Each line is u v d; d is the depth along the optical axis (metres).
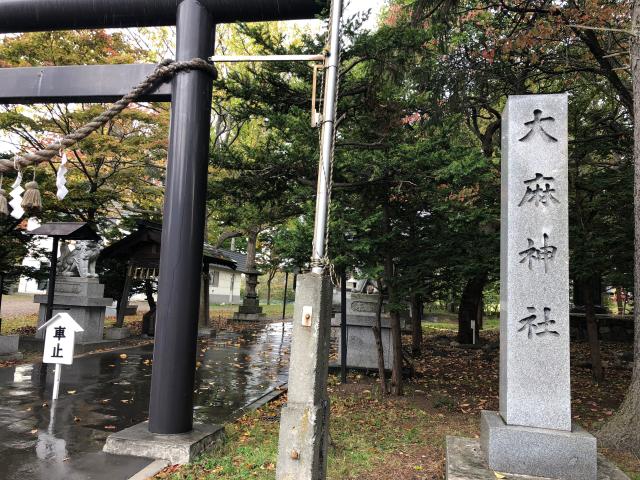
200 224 5.15
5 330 14.02
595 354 9.77
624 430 5.17
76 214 13.45
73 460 4.46
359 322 9.66
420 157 6.50
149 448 4.59
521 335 4.46
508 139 4.76
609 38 8.57
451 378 9.88
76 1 5.52
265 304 35.03
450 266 7.45
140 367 9.48
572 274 8.27
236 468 4.40
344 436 5.59
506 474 4.09
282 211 9.94
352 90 6.96
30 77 5.50
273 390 8.05
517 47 8.50
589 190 8.88
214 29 5.47
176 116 5.14
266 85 7.23
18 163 4.51
